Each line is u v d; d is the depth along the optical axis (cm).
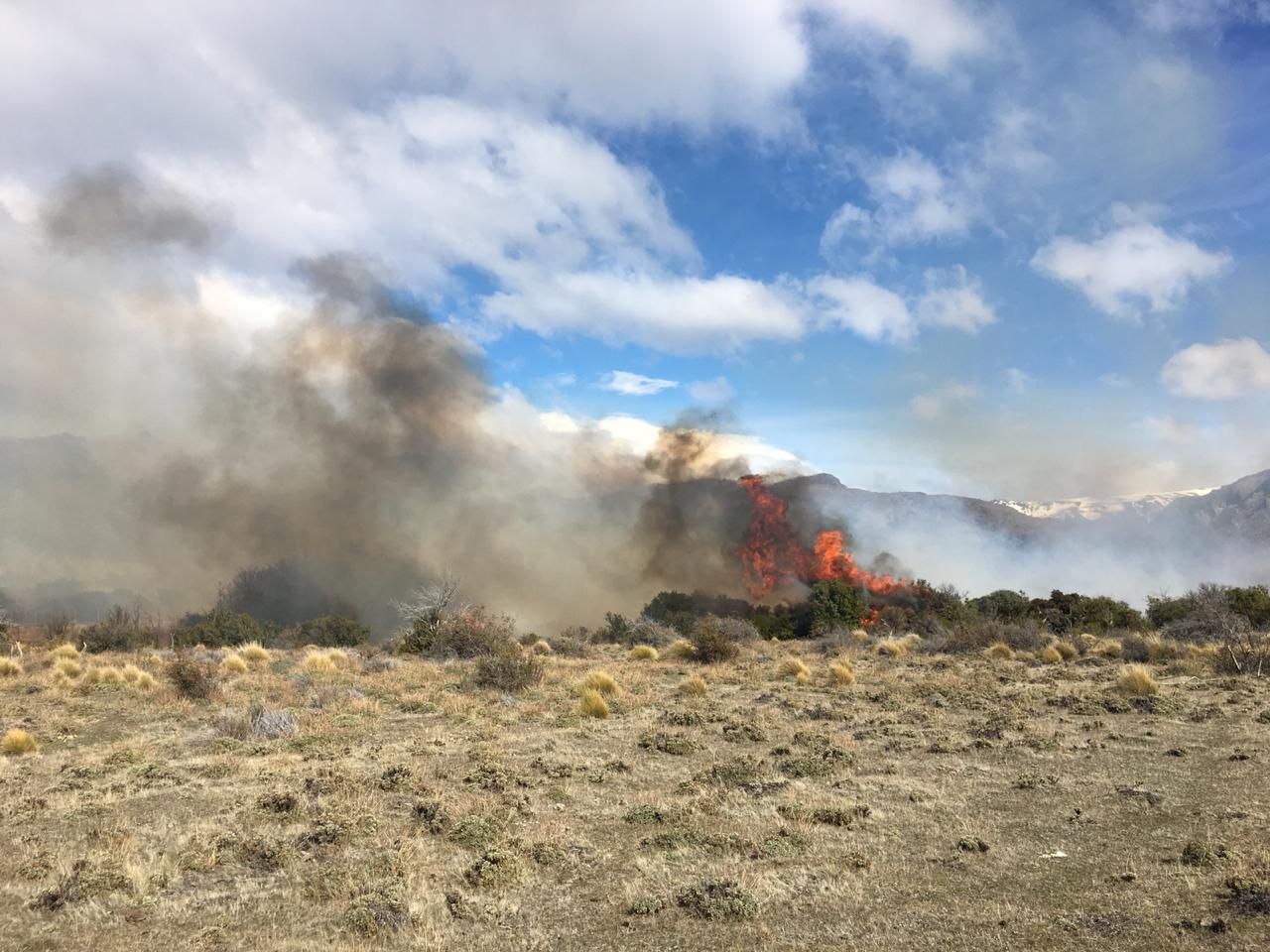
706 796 1247
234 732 1739
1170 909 771
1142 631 3944
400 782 1315
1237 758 1351
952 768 1391
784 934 771
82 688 2320
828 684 2442
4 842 1071
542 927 813
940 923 772
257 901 880
